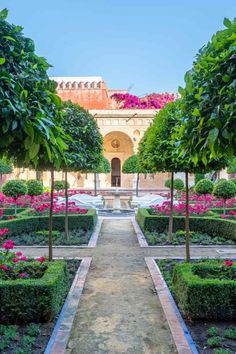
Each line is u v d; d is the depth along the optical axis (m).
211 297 3.87
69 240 8.52
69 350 3.33
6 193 12.20
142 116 31.56
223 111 2.38
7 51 2.63
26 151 2.89
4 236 8.48
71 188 30.20
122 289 5.15
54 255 7.26
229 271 4.49
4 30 2.65
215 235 9.14
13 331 3.52
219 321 3.90
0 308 3.81
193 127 2.81
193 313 3.87
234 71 2.44
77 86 38.00
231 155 2.70
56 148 2.91
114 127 31.80
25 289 3.83
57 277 4.13
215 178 23.66
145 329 3.79
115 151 34.19
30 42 2.94
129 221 13.06
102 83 38.12
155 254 7.40
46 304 3.81
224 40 2.53
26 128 2.37
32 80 2.75
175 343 3.38
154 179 33.00
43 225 9.82
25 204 14.05
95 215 11.53
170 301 4.51
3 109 2.24
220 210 12.12
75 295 4.75
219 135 2.50
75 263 6.53
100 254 7.45
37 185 14.86
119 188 31.03
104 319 4.06
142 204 16.39
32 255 7.17
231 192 11.30
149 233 9.52
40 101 2.85
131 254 7.45
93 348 3.37
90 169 7.98
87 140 7.76
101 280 5.60
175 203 14.98
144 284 5.39
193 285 3.88
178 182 19.69
